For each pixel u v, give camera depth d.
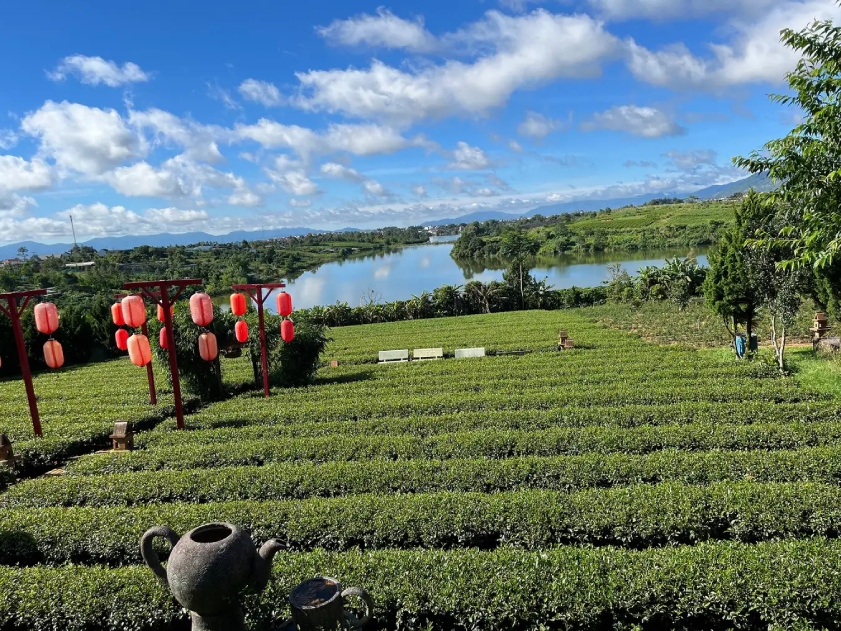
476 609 6.76
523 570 7.28
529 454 12.84
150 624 7.04
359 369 26.02
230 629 5.74
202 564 5.34
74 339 36.81
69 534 9.30
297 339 22.78
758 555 7.29
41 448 14.98
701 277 45.38
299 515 9.43
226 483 11.34
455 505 9.41
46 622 7.09
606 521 8.80
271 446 13.67
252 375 25.70
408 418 15.74
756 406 14.72
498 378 21.91
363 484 11.12
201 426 16.73
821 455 10.81
